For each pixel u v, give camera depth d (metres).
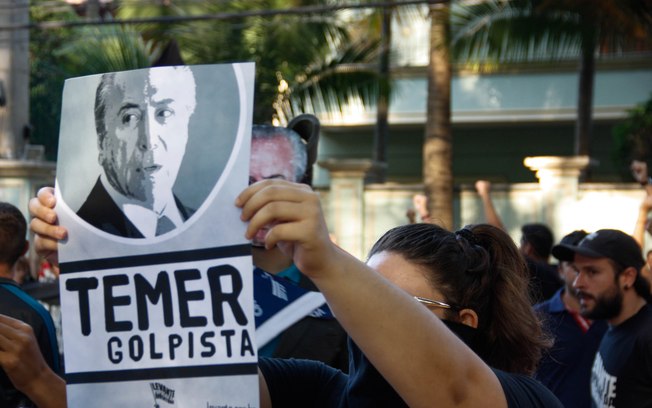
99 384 1.50
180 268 1.45
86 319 1.51
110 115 1.52
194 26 12.62
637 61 18.20
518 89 18.95
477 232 1.92
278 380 2.01
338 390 1.98
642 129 15.82
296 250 1.35
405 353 1.37
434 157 12.64
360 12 14.91
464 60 13.58
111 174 1.50
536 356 1.89
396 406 1.67
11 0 12.20
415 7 14.05
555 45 12.24
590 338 4.05
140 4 13.09
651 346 3.41
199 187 1.46
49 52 16.45
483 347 1.86
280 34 12.46
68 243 1.52
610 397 3.50
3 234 3.21
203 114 1.47
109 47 12.09
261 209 1.35
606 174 19.50
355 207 13.35
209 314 1.44
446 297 1.77
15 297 3.16
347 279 1.34
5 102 12.17
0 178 11.70
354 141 20.64
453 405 1.42
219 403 1.44
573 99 18.69
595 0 11.78
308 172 3.31
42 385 2.00
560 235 12.52
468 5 12.20
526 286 1.92
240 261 1.42
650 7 12.20
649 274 4.62
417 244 1.80
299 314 2.14
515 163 20.11
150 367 1.47
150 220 1.48
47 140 16.19
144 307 1.48
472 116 19.16
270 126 3.12
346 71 12.80
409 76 19.38
